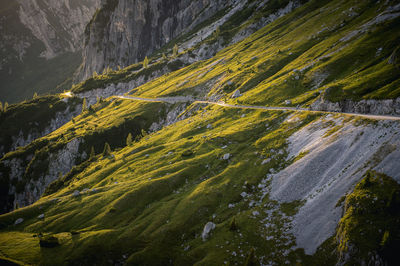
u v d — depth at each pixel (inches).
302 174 1978.3
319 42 5064.0
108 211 2440.9
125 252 1894.7
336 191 1606.8
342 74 3410.4
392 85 2343.8
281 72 4687.5
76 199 2925.7
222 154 2979.8
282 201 1893.5
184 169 2861.7
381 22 3939.5
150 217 2235.5
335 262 1266.0
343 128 2156.7
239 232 1764.3
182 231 2010.3
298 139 2511.1
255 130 3255.4
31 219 2716.5
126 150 4746.6
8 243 2207.2
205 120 4431.6
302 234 1525.6
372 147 1701.5
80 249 1958.7
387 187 1373.0
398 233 1165.1
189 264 1669.5
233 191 2279.8
